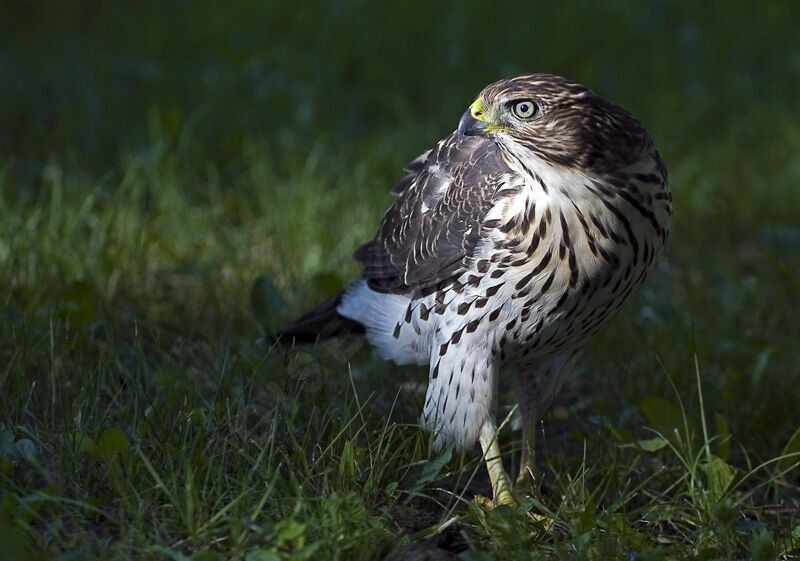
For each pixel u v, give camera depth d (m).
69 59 19.38
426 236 8.84
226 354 9.47
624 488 8.70
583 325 8.60
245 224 13.55
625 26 21.48
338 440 8.50
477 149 9.00
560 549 7.54
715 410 9.99
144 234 12.73
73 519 7.36
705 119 17.92
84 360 9.81
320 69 18.86
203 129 16.08
